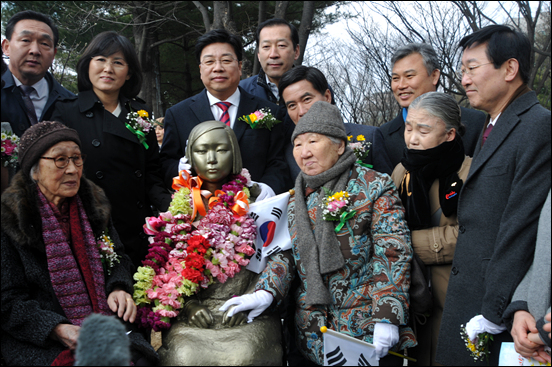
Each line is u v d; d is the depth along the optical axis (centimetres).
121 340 151
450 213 259
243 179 292
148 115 338
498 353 230
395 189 268
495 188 232
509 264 218
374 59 755
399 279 247
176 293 255
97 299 246
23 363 224
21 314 223
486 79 240
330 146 266
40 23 339
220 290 269
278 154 352
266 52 424
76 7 822
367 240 259
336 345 234
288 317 292
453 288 245
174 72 1301
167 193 337
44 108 350
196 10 1101
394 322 237
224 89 345
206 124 283
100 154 312
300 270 266
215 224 269
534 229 217
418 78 341
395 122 370
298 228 265
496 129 238
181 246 269
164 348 249
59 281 237
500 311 220
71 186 246
